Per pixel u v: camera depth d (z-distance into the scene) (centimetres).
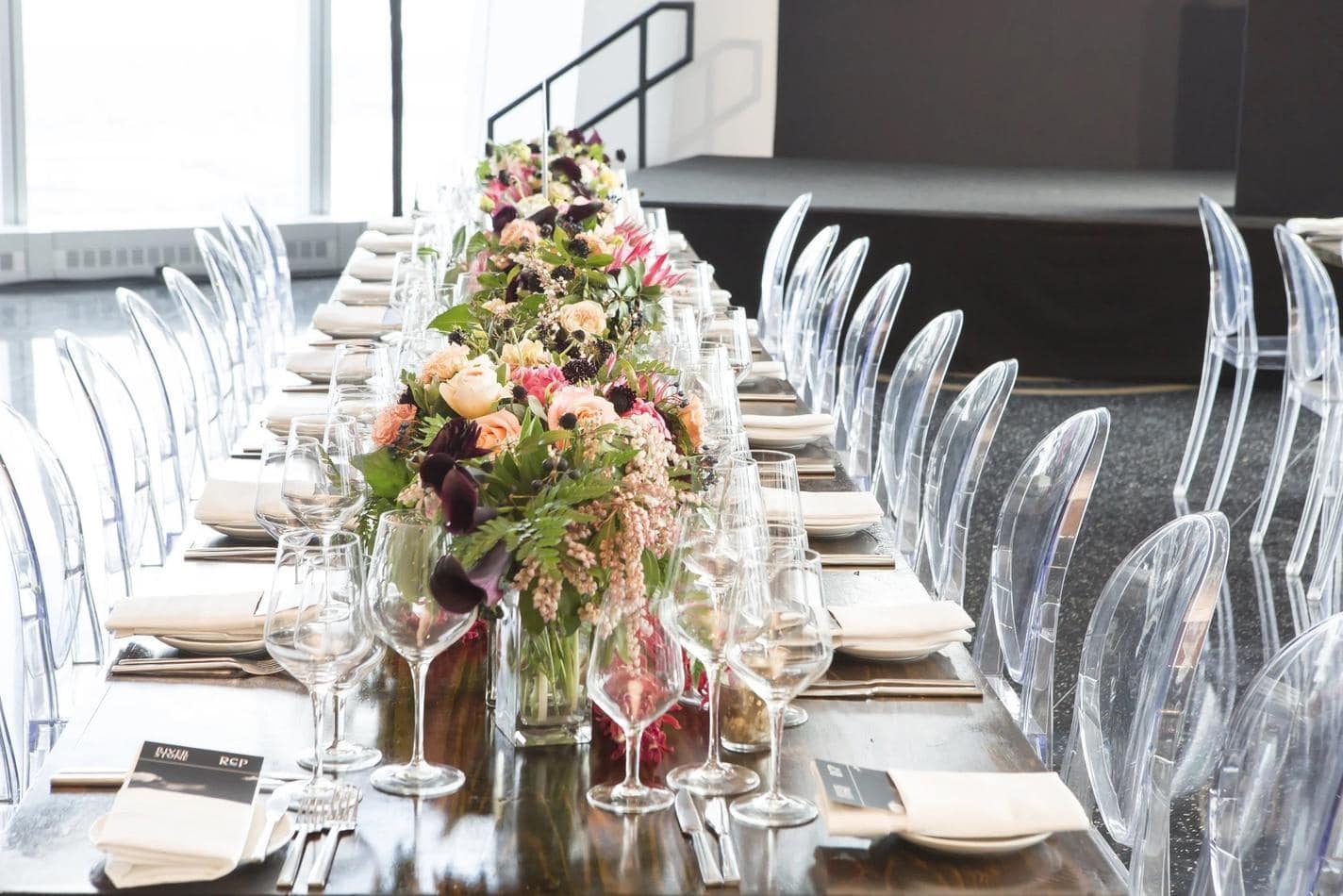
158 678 183
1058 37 1119
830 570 228
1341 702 158
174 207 1040
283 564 146
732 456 178
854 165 1078
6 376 684
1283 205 729
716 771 161
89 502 501
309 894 137
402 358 246
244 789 148
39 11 968
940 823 145
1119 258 730
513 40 1099
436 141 1100
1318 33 709
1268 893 163
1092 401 713
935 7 1126
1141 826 197
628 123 1155
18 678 249
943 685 185
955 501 292
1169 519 527
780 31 1143
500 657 170
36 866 140
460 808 153
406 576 151
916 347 357
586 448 157
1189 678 190
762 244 775
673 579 150
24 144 967
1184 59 1112
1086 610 435
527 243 317
